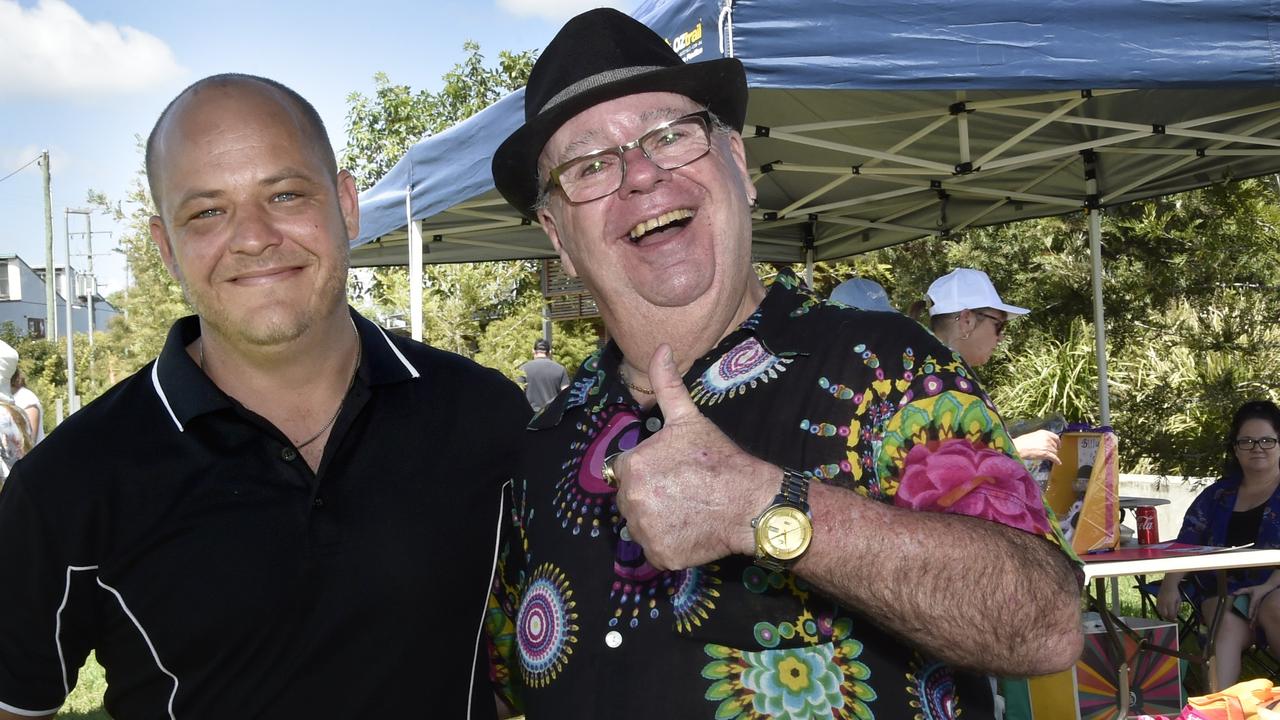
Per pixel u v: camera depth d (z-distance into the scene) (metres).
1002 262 11.03
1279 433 4.45
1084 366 9.04
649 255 1.58
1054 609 1.20
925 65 3.35
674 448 1.25
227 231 1.65
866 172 5.94
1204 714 3.02
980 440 1.27
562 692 1.50
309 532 1.68
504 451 1.88
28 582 1.63
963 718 1.40
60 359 34.72
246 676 1.66
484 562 1.83
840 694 1.31
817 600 1.34
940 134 5.48
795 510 1.17
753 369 1.47
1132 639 3.63
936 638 1.19
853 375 1.38
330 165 1.78
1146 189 6.62
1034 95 4.61
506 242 7.65
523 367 10.34
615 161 1.59
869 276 12.32
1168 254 8.63
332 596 1.68
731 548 1.20
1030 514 1.22
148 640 1.65
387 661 1.71
